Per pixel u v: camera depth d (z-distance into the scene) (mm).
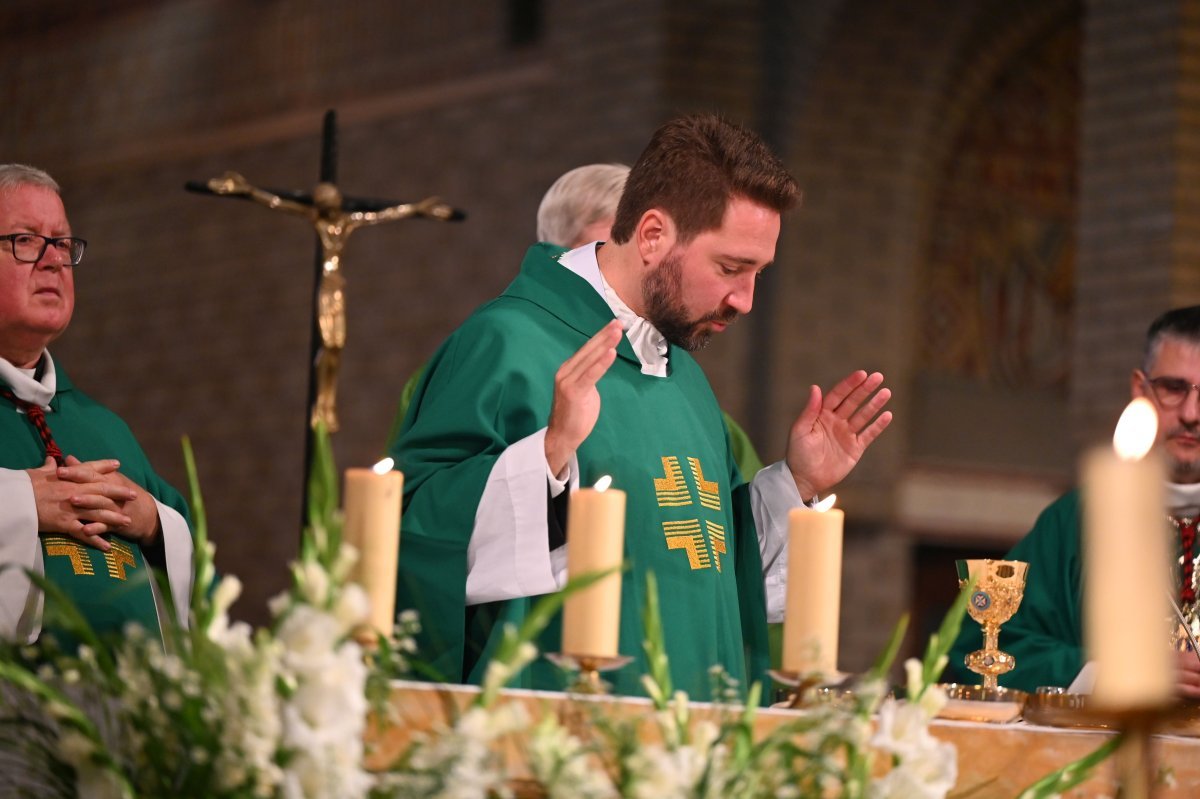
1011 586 6074
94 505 6941
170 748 3754
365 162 24281
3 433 7355
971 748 4953
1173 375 8766
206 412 25594
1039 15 21156
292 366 24719
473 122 23016
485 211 22781
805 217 20703
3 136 28094
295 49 25172
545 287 6977
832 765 4082
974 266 23531
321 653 3637
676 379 7191
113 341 26828
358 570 4340
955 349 23391
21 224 7352
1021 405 23703
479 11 23094
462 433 6332
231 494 25188
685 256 6680
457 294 23047
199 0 26281
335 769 3607
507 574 5824
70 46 27672
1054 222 24031
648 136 20391
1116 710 2764
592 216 8961
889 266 21094
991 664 6047
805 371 20672
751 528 6914
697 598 6547
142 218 26688
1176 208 16547
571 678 4520
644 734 4477
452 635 5867
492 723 3795
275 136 25219
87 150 27328
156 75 26656
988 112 23469
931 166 21344
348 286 24359
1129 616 2754
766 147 6797
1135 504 2766
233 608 24797
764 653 6832
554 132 21766
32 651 4070
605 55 21125
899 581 22188
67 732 3789
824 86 20641
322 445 4043
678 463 6809
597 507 4543
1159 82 16734
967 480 23250
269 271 25188
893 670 22391
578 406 5801
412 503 6105
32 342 7465
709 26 20453
